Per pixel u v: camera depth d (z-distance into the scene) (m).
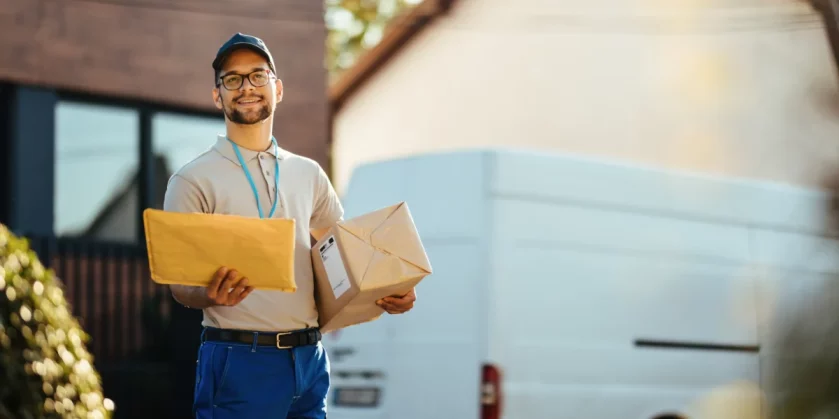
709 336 8.48
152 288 10.66
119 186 11.14
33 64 10.38
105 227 11.02
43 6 10.47
